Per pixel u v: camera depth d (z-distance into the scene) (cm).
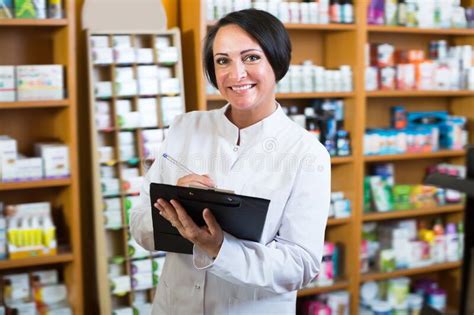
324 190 185
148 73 379
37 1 347
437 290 481
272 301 192
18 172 351
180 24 416
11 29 377
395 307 457
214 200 163
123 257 381
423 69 459
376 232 478
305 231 182
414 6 448
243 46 176
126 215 373
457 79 474
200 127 205
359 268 444
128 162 381
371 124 480
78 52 391
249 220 166
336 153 434
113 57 370
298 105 453
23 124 385
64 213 385
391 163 494
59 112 378
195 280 193
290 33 445
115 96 371
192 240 168
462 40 497
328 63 457
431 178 142
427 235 477
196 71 391
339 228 454
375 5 436
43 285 373
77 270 366
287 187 184
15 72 348
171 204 170
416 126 486
